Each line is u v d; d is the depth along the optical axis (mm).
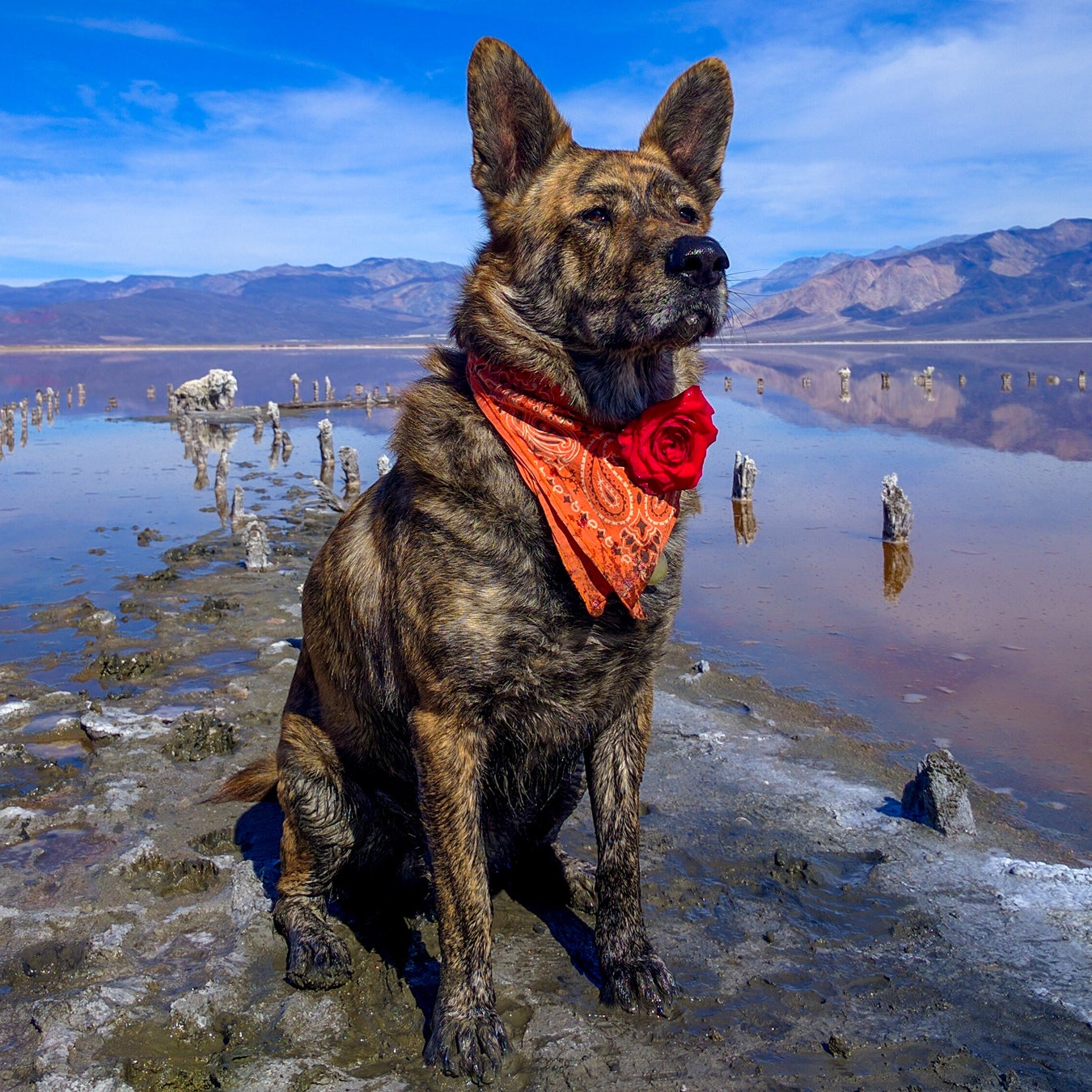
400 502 998
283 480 5895
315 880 1135
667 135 1105
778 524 4414
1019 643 2621
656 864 1356
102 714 1840
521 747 1004
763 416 10539
